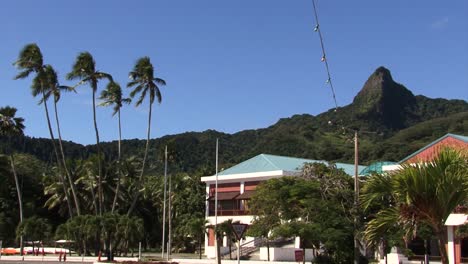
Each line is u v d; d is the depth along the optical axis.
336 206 28.55
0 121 70.12
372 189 11.87
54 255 64.44
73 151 157.00
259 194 36.31
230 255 54.19
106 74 62.66
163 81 63.34
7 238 77.81
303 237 28.06
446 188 11.03
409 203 11.37
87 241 59.06
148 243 88.44
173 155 75.56
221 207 65.44
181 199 83.56
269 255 51.44
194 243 78.38
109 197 76.50
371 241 12.09
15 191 84.62
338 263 28.06
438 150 11.94
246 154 141.25
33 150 146.75
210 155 159.12
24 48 61.09
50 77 62.00
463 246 45.91
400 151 92.62
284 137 127.81
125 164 84.88
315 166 34.41
